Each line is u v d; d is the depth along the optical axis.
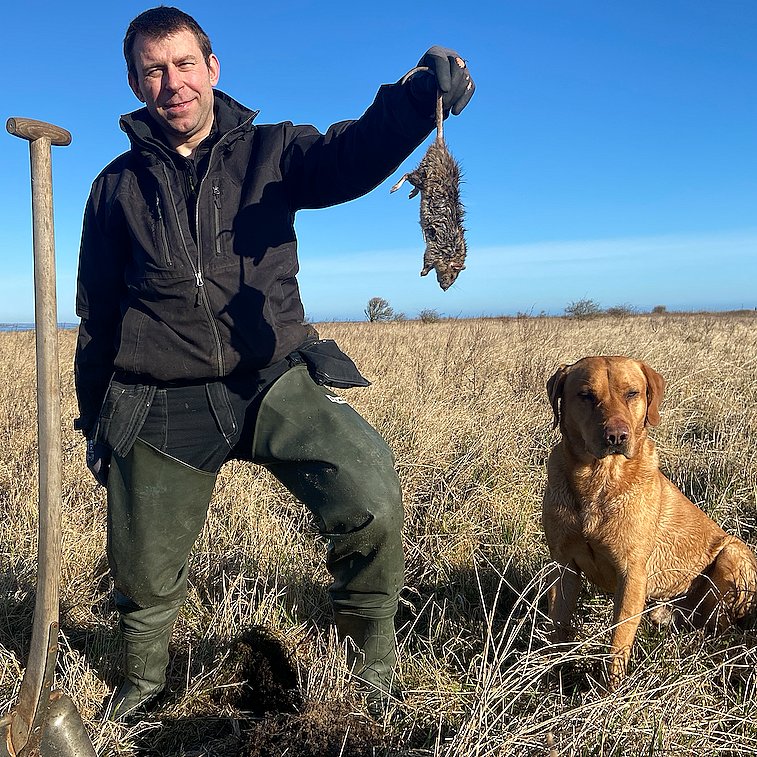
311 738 1.50
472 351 7.18
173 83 1.51
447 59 1.43
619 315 19.39
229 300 1.58
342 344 7.99
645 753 1.47
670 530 2.18
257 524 2.56
